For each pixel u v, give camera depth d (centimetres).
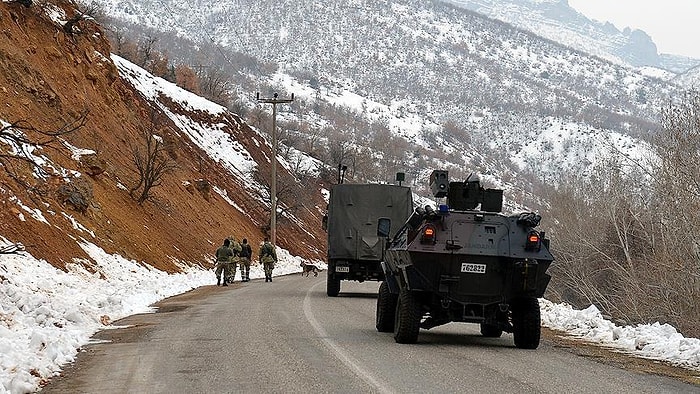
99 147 3831
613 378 1056
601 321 1736
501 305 1370
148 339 1428
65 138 3453
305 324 1686
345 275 2844
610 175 4353
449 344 1405
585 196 4644
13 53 3416
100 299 1981
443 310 1393
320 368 1089
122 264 2858
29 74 3434
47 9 4153
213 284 3544
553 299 4462
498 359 1215
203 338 1432
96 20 5119
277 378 1011
